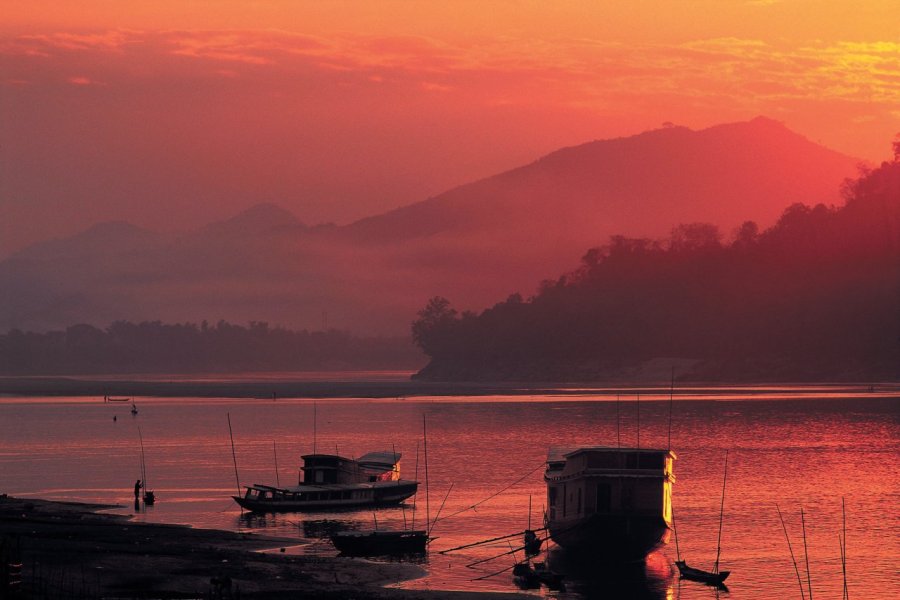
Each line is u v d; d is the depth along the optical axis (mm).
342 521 144375
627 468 118562
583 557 119062
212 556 113000
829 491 167625
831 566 117125
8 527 127875
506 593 103750
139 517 146625
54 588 95812
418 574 111500
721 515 142625
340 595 98688
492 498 164250
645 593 106000
